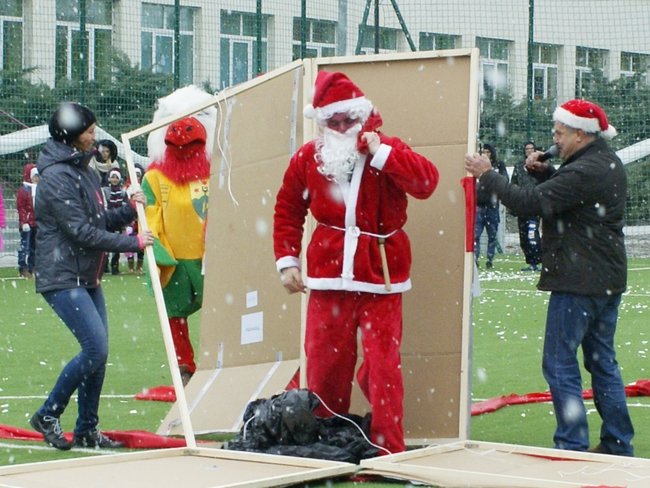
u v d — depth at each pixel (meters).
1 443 8.04
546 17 29.09
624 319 15.45
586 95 28.61
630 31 29.55
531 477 6.41
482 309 16.56
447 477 6.41
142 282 21.23
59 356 12.30
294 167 7.33
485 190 7.35
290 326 8.40
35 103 24.23
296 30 28.27
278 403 7.26
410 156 7.01
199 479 6.48
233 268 8.88
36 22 26.42
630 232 28.09
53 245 7.62
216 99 8.98
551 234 7.22
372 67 8.08
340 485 6.54
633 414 8.90
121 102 23.86
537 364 11.62
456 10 28.39
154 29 28.11
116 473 6.68
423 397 7.76
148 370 11.40
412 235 7.84
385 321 7.17
